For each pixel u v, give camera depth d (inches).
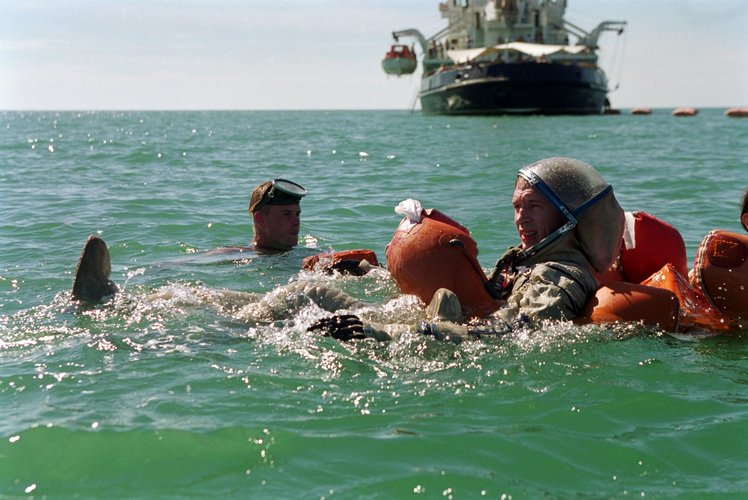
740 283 199.9
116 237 354.9
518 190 205.0
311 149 1019.9
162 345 182.9
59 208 443.8
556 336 183.3
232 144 1157.7
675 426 144.0
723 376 168.9
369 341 180.2
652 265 221.5
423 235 203.3
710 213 426.3
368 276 252.5
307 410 147.6
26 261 292.0
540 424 143.4
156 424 139.7
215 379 161.9
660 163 764.0
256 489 119.5
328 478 122.8
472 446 134.2
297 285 207.0
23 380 161.3
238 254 311.7
